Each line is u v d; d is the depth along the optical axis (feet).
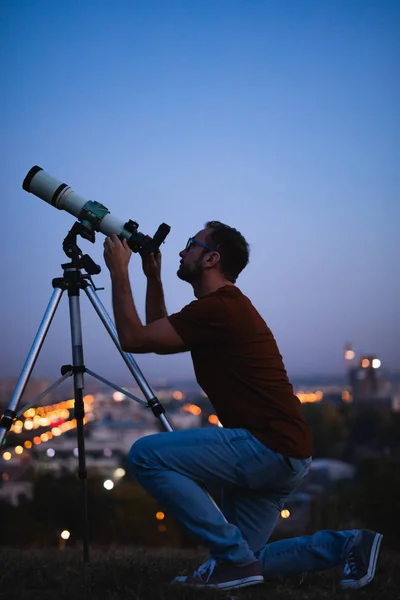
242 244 8.79
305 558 8.75
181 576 8.71
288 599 8.00
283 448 7.87
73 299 10.25
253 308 8.43
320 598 8.07
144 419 286.87
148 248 9.39
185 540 36.88
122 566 9.61
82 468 11.14
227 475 8.02
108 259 8.52
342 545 8.75
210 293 8.39
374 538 8.68
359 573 8.55
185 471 8.02
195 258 8.74
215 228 8.80
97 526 40.63
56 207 9.78
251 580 7.98
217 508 8.09
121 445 193.88
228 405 8.14
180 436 8.05
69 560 11.63
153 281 9.56
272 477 7.98
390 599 8.06
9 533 38.73
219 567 8.09
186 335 8.04
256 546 8.56
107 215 9.58
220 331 8.09
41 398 9.91
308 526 27.91
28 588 8.77
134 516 41.65
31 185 9.73
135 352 8.15
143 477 8.08
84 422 10.80
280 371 8.23
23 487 65.92
